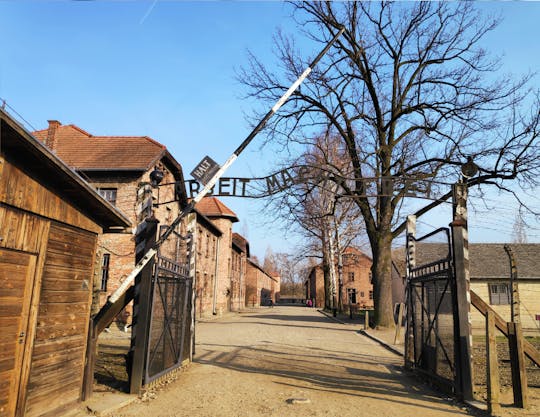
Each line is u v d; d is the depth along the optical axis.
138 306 7.51
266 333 19.47
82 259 6.48
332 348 14.49
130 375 7.34
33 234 5.26
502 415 6.27
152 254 7.45
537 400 7.27
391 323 20.69
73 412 6.07
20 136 4.44
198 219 30.22
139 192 8.66
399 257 36.84
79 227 6.30
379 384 8.73
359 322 27.34
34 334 5.24
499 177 17.11
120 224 7.19
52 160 4.95
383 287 20.95
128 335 16.89
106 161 20.48
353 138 21.14
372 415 6.38
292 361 11.44
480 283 28.62
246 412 6.46
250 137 8.55
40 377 5.38
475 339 18.84
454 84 19.17
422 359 9.26
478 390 8.04
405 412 6.57
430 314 8.92
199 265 30.94
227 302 41.22
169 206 23.34
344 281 67.06
